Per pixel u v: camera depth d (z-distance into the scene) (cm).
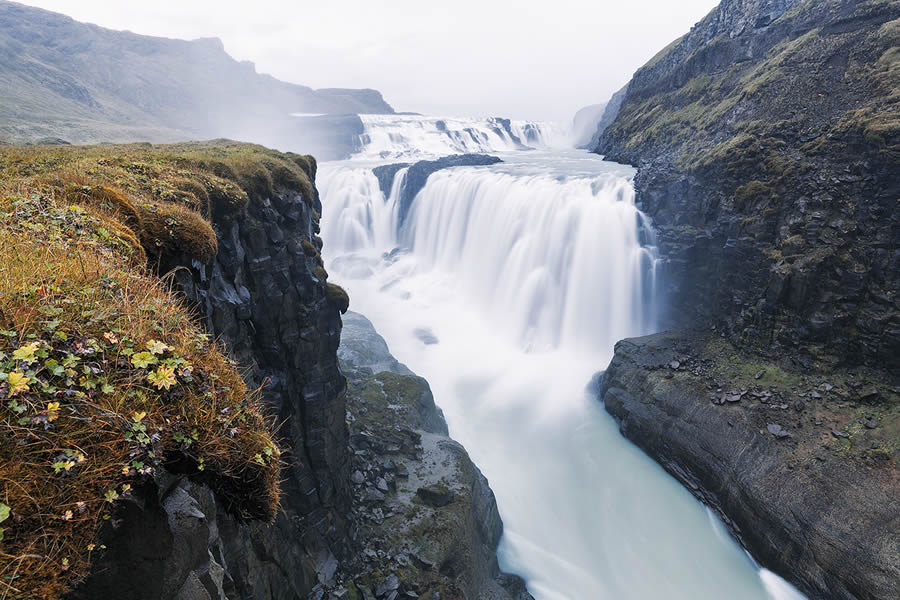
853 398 2689
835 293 2953
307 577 1623
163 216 970
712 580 2327
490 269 5375
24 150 1980
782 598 2209
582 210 4675
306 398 1727
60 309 415
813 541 2170
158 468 414
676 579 2333
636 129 8150
